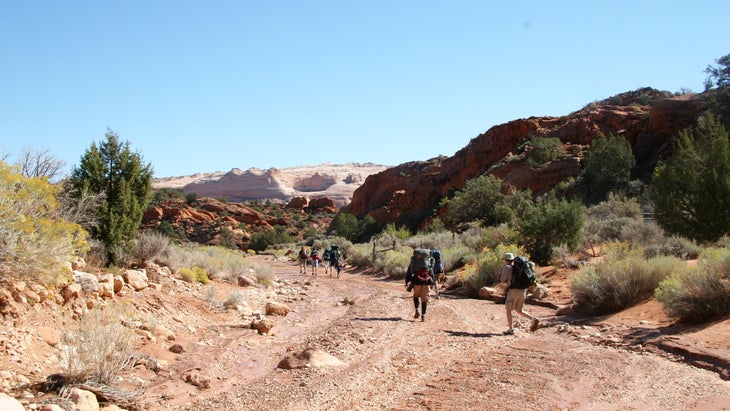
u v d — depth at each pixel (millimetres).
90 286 8625
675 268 11805
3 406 4395
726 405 5445
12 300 6781
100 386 5867
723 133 30484
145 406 5828
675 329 9109
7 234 6938
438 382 6555
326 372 7102
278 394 6168
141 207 14945
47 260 7336
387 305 14164
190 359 7965
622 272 11844
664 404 5602
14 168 7566
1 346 6059
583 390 6125
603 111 82125
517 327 10828
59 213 9844
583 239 22438
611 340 8898
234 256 21938
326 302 15734
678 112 66625
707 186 22922
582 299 12266
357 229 90312
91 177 13758
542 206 22141
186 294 12578
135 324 8484
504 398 5816
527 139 85938
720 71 71312
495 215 51125
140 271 12180
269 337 10117
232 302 12906
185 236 98438
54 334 6871
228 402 5961
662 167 26094
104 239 13375
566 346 8688
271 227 119438
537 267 20328
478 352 8273
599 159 57219
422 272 11523
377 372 7094
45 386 5648
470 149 98812
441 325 10906
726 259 9711
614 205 35844
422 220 86188
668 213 24219
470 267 19156
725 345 7605
